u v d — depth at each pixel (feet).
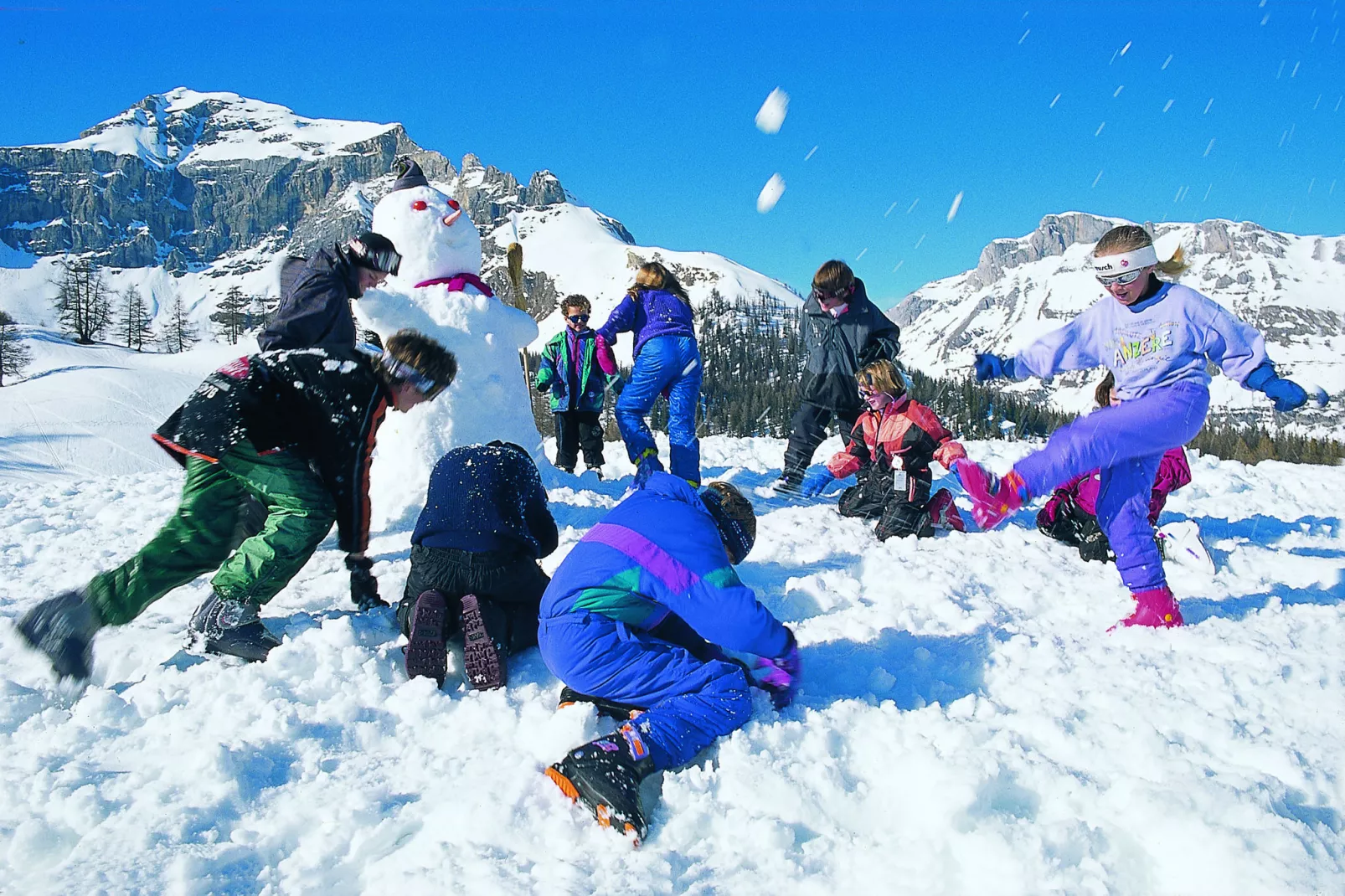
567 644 8.09
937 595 12.12
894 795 6.90
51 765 7.37
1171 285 10.47
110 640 10.43
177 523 9.73
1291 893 5.36
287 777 7.34
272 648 9.69
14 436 159.33
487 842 6.37
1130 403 10.17
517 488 9.89
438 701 8.59
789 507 19.04
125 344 476.54
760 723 7.80
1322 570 13.66
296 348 10.85
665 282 20.01
